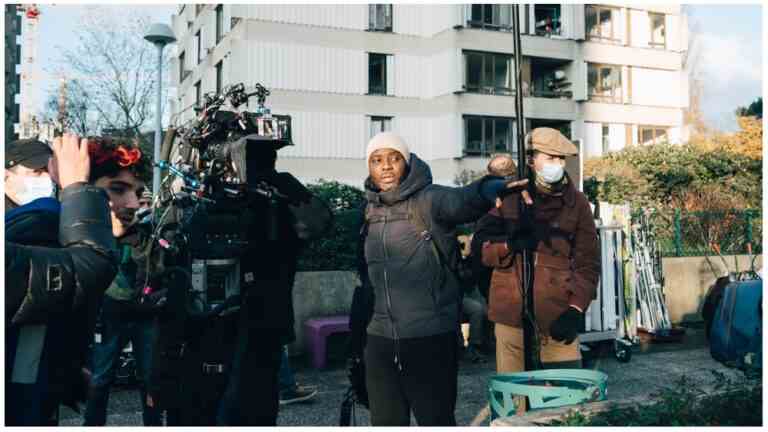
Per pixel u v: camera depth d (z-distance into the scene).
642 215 7.95
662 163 14.33
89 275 1.81
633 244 7.41
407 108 27.30
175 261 2.92
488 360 6.46
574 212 3.64
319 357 6.25
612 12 30.94
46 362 1.97
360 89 26.17
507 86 28.56
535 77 31.38
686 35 32.59
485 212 2.79
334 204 7.24
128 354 5.41
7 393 1.90
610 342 7.04
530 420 2.84
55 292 1.76
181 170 2.96
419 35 27.59
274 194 3.09
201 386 3.01
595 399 3.15
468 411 4.86
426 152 27.83
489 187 2.76
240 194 2.96
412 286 2.89
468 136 27.66
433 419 2.87
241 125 3.06
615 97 30.94
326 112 25.47
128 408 4.87
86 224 1.87
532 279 3.59
